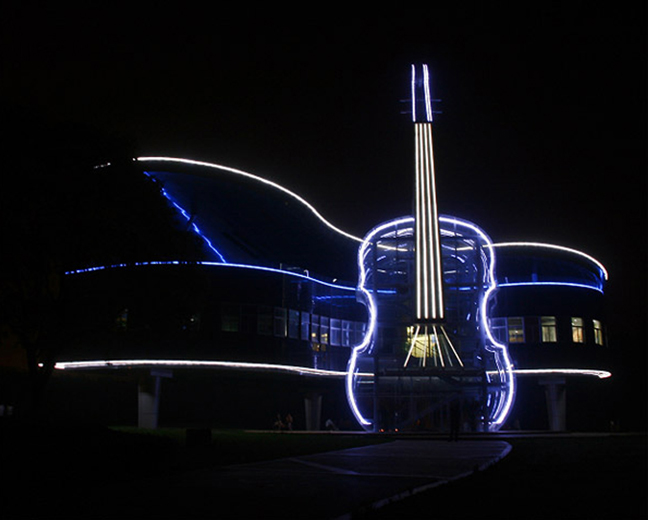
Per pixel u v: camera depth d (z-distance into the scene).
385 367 50.06
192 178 51.34
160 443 17.19
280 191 53.34
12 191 24.44
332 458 21.23
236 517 10.11
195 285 30.55
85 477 14.52
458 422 31.92
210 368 47.00
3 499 11.83
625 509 9.74
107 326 29.58
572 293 56.72
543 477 13.97
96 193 26.72
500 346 46.50
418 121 49.75
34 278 26.89
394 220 48.28
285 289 50.25
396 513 9.67
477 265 46.91
